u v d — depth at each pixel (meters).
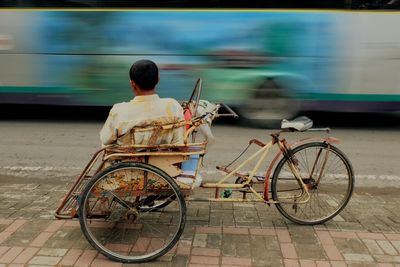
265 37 7.32
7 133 7.54
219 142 6.90
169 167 3.24
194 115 3.63
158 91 7.64
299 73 7.43
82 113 9.27
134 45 7.52
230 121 8.38
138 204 3.39
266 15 7.24
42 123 8.34
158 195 3.30
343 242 3.47
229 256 3.25
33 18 7.59
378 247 3.39
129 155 3.17
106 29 7.50
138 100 3.16
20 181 5.09
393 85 7.35
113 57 7.61
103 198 3.28
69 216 3.34
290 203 3.75
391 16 7.11
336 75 7.41
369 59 7.28
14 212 3.96
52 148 6.56
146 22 7.41
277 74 7.45
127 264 3.15
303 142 3.73
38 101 7.99
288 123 3.63
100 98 7.84
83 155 6.19
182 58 7.50
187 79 7.56
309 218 3.82
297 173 3.74
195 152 3.22
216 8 7.29
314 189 3.84
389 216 4.01
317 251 3.32
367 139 7.34
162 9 7.36
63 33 7.60
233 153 6.29
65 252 3.27
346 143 7.05
